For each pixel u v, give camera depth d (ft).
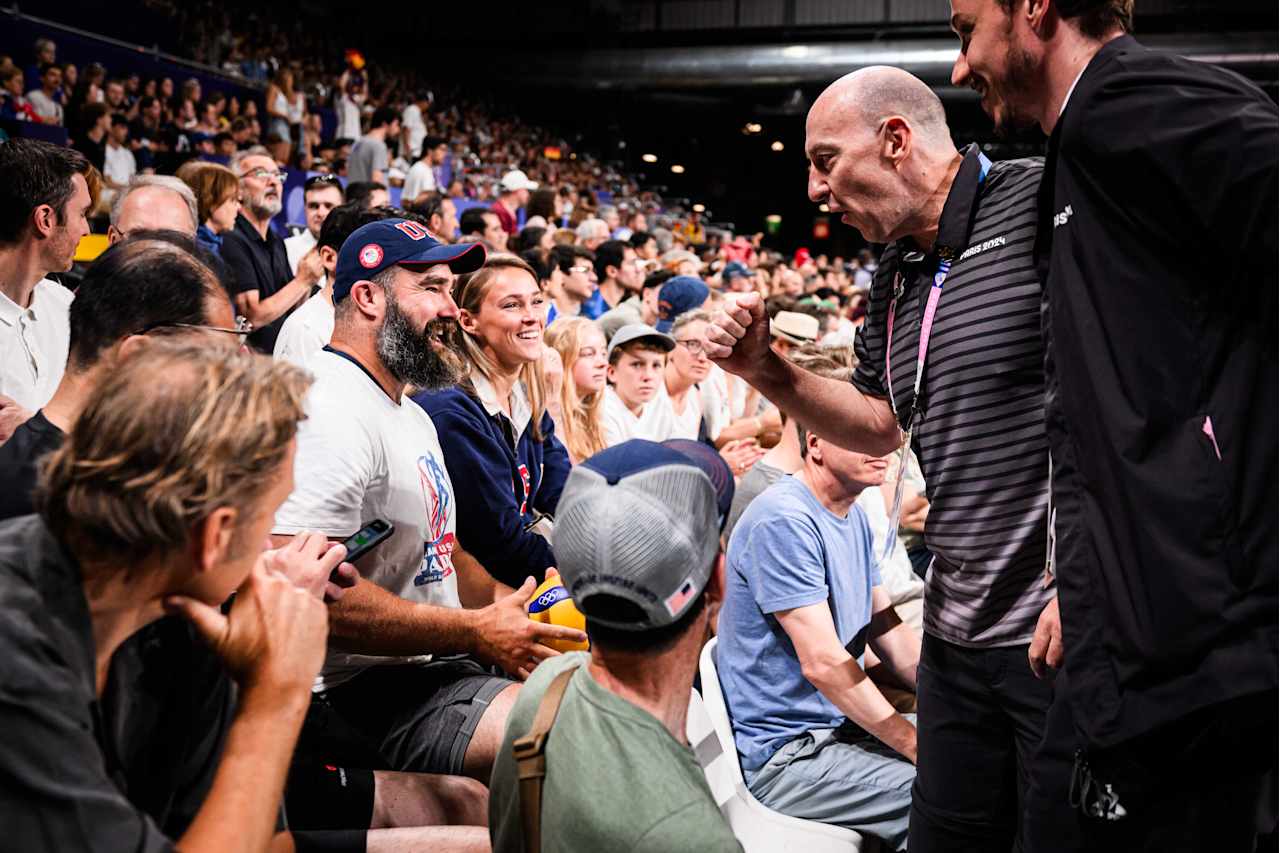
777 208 88.84
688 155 87.86
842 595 8.13
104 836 3.23
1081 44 4.52
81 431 3.43
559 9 76.23
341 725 7.06
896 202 5.74
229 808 3.63
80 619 3.43
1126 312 4.17
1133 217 4.14
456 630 6.72
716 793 7.59
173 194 11.33
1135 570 4.14
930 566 6.24
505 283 9.73
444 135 57.93
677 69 70.23
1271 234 3.70
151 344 3.75
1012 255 5.43
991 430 5.55
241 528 3.60
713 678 8.10
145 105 33.76
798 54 67.56
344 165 34.81
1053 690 5.30
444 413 8.51
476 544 8.68
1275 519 3.93
